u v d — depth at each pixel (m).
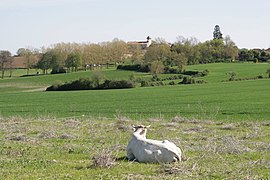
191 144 20.39
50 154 17.80
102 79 103.88
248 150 18.44
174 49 157.00
